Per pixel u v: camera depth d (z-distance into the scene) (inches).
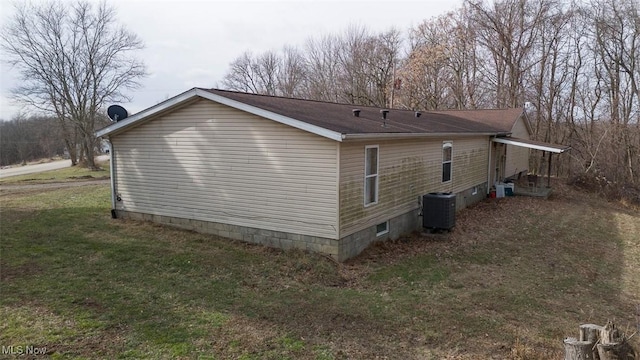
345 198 357.1
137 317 241.9
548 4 1154.0
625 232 547.2
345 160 352.5
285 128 365.1
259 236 391.2
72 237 400.2
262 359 202.4
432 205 461.1
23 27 1213.1
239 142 391.2
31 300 258.7
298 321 246.5
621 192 820.6
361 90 1521.9
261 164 382.0
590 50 1104.8
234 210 402.9
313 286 305.4
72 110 1304.1
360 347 219.6
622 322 273.1
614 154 992.9
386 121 473.7
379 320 253.4
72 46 1278.3
